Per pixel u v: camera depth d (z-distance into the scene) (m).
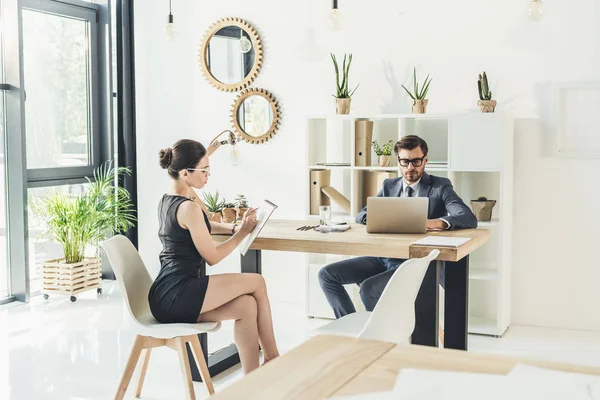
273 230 3.82
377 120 5.42
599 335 4.86
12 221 5.72
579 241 4.96
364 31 5.47
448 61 5.22
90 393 3.73
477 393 1.38
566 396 1.36
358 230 3.81
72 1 6.16
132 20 6.31
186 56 6.14
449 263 3.65
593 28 4.83
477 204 4.93
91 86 6.44
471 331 4.90
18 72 5.59
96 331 4.92
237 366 4.18
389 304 2.61
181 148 3.38
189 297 3.25
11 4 5.57
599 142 4.86
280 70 5.80
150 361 4.30
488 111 4.88
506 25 5.04
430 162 5.12
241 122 5.98
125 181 6.39
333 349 1.67
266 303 3.44
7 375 4.01
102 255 6.59
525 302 5.14
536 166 5.03
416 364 1.56
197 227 3.28
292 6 5.71
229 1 5.95
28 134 5.89
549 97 4.96
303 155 5.77
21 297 5.74
